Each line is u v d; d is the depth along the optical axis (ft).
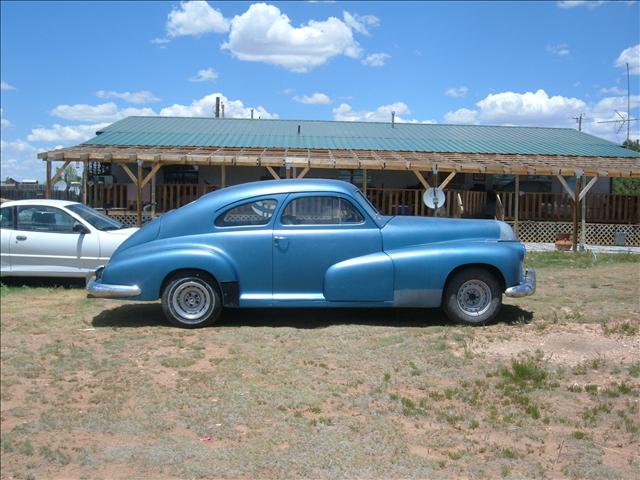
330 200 24.30
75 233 33.94
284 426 15.10
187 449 14.10
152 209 60.44
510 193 68.69
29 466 13.58
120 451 14.08
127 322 25.41
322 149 70.90
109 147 68.80
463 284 23.80
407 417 15.58
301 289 24.07
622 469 12.93
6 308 28.48
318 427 15.02
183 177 73.26
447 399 16.60
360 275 23.58
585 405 16.11
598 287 32.71
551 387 17.20
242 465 13.33
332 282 23.68
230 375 18.51
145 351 21.15
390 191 65.46
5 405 16.78
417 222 24.88
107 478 13.07
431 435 14.61
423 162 59.16
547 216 68.39
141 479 12.98
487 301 23.93
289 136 80.59
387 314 26.45
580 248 58.59
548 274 38.93
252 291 24.06
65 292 32.91
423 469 13.02
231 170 73.77
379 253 23.94
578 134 92.73
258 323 25.03
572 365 18.95
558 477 12.66
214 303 24.18
